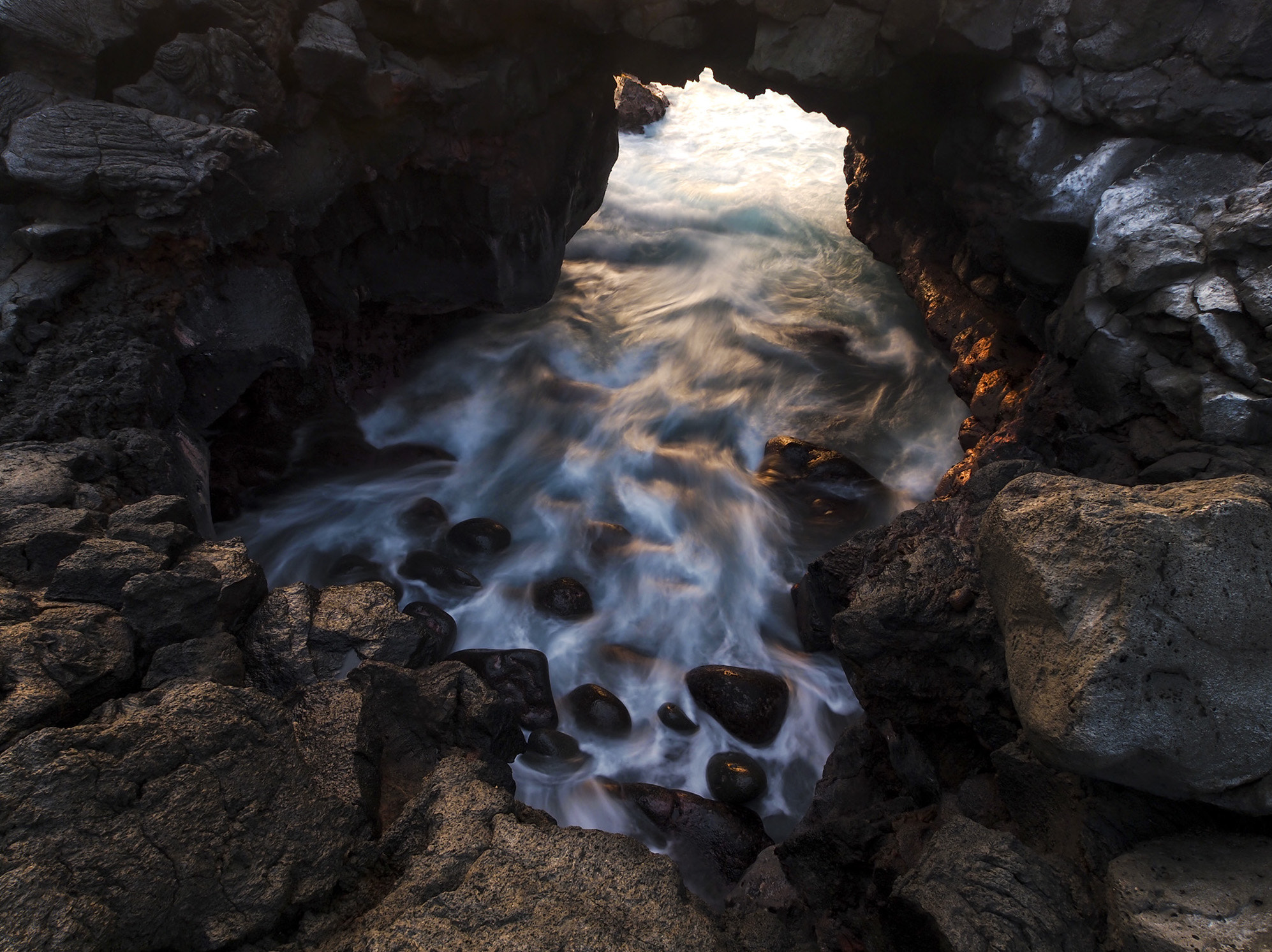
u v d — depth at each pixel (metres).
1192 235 6.16
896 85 8.38
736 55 8.19
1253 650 3.26
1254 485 3.52
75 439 5.34
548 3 7.60
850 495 8.66
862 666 5.14
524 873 3.18
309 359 7.45
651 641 7.36
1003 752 4.12
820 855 4.98
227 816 3.18
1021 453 6.95
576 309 11.46
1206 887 3.12
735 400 10.16
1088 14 6.69
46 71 6.13
